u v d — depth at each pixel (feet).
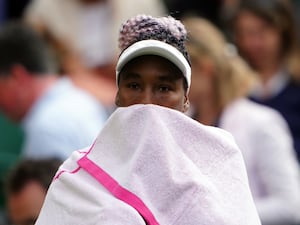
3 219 35.78
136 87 15.92
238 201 15.51
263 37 39.75
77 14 43.93
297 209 32.68
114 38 43.70
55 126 32.71
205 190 15.28
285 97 40.09
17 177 28.35
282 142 32.81
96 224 15.16
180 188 15.28
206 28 33.47
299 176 36.91
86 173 15.76
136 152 15.53
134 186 15.30
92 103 35.14
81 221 15.40
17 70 34.45
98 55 43.42
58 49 41.34
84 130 32.96
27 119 34.68
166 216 15.20
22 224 28.48
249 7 39.78
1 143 39.01
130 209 15.14
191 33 33.27
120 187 15.34
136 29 16.06
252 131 32.48
